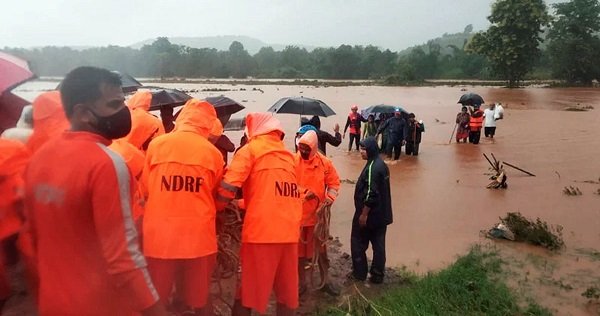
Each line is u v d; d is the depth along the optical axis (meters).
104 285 2.55
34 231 2.56
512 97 47.12
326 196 5.73
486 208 10.00
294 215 4.50
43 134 3.66
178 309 4.62
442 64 100.81
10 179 3.49
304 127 6.76
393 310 5.23
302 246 5.64
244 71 100.75
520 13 61.09
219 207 4.40
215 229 4.47
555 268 6.82
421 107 36.66
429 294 5.57
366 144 6.07
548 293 6.02
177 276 4.19
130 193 2.56
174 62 83.00
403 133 16.28
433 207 10.06
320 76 102.19
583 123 26.08
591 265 6.96
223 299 5.14
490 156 16.48
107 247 2.46
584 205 10.21
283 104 11.42
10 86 3.72
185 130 4.20
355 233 6.19
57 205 2.40
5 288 3.68
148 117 5.34
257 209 4.38
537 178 12.95
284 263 4.52
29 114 4.11
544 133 22.28
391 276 6.43
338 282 6.15
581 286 6.23
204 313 4.28
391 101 42.03
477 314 5.29
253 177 4.45
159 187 4.04
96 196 2.41
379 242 6.12
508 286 6.15
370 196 5.92
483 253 7.32
